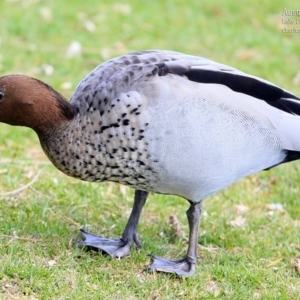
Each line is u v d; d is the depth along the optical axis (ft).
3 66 50.60
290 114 30.89
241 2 65.05
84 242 32.35
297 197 39.70
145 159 28.96
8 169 39.29
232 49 57.36
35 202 35.86
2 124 44.09
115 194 38.37
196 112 28.81
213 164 29.55
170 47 56.65
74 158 29.68
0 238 32.24
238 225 36.35
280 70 54.70
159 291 29.84
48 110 29.60
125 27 58.75
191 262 31.50
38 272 29.63
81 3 61.93
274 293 30.37
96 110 29.12
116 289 29.60
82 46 55.21
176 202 37.99
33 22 57.47
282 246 34.55
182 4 63.82
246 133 29.68
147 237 34.22
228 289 30.55
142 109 28.50
